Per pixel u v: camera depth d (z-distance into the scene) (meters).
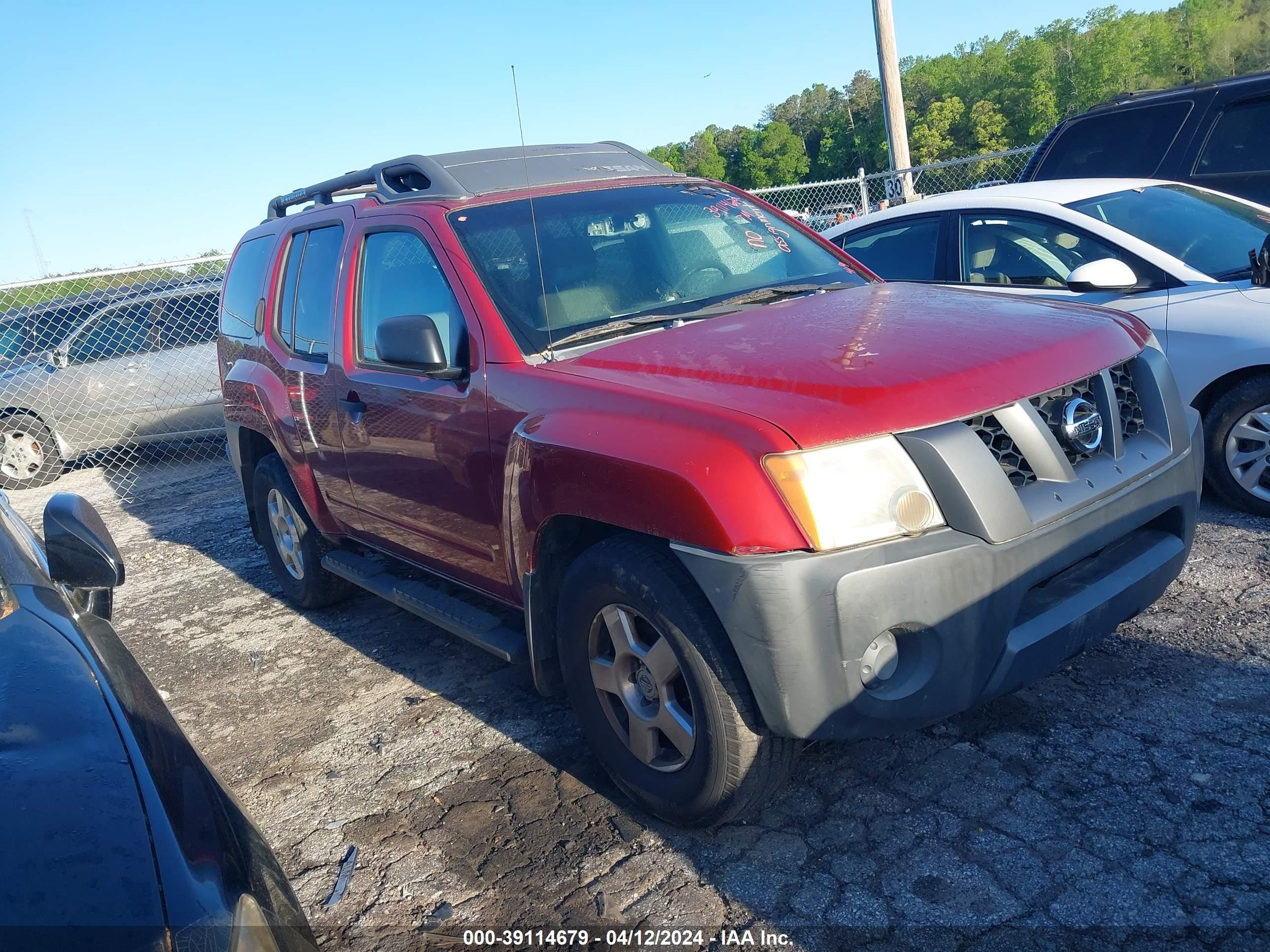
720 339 2.94
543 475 2.77
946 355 2.58
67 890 1.38
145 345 10.06
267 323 4.76
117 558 2.48
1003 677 2.43
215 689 4.36
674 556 2.52
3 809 1.50
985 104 114.38
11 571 2.29
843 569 2.23
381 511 3.94
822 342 2.76
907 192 11.42
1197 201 5.38
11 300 10.16
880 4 12.09
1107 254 4.92
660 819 2.84
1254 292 4.45
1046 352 2.64
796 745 2.53
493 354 3.12
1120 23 103.00
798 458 2.26
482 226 3.48
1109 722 3.02
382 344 3.18
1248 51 92.69
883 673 2.36
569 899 2.58
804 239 4.05
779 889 2.49
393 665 4.31
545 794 3.10
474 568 3.47
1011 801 2.70
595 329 3.20
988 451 2.39
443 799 3.17
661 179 4.05
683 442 2.40
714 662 2.41
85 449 10.16
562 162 4.04
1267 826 2.47
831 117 143.12
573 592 2.79
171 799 1.61
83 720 1.74
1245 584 3.81
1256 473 4.47
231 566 6.34
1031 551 2.39
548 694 3.13
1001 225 5.36
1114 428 2.71
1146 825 2.54
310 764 3.55
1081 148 7.89
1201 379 4.50
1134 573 2.73
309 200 4.84
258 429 4.82
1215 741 2.84
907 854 2.55
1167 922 2.21
